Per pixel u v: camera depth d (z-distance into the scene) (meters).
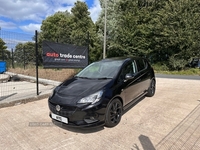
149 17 18.62
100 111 3.05
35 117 3.97
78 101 3.00
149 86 5.41
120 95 3.55
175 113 4.02
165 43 16.23
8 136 3.04
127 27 19.33
